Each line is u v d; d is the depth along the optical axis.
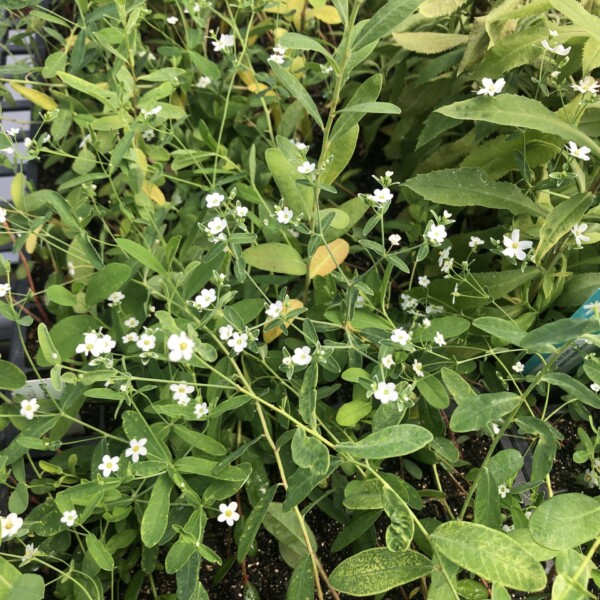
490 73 0.32
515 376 0.31
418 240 0.38
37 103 0.38
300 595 0.24
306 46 0.24
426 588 0.28
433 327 0.29
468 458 0.33
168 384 0.30
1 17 0.43
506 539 0.20
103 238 0.35
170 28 0.46
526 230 0.34
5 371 0.27
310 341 0.26
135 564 0.29
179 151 0.34
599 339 0.19
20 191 0.35
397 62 0.40
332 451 0.30
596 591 0.30
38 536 0.29
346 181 0.44
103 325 0.30
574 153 0.28
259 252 0.31
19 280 0.38
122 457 0.27
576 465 0.33
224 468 0.26
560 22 0.37
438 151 0.38
